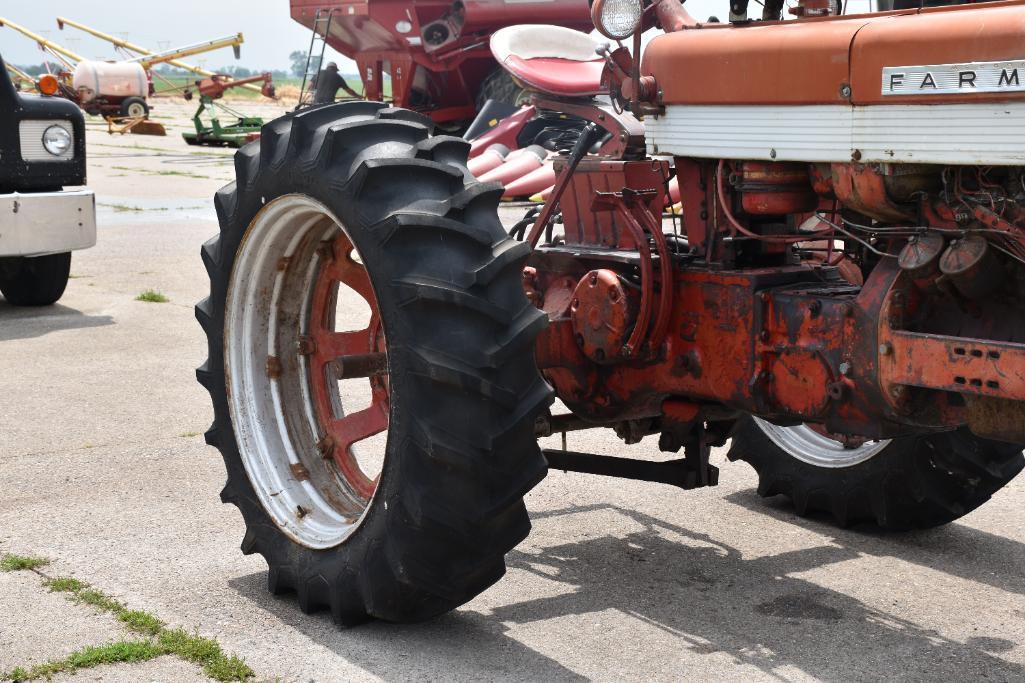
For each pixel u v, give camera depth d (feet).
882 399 9.46
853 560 12.78
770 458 14.34
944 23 8.66
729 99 10.21
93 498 14.32
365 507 11.44
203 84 83.76
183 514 13.82
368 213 10.06
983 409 8.98
